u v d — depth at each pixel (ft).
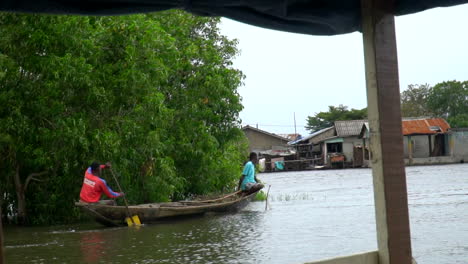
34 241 37.42
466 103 201.67
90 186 43.65
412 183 85.56
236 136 64.90
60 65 42.70
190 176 61.46
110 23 47.75
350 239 33.91
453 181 86.89
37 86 44.34
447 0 13.62
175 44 61.36
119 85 47.11
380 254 13.42
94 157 46.85
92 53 45.83
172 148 56.29
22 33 42.22
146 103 48.52
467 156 160.86
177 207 46.32
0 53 41.42
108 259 29.32
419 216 43.60
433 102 205.46
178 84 61.26
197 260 27.96
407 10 14.01
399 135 13.56
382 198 13.25
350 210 51.70
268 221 44.65
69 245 35.04
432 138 165.48
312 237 35.09
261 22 13.97
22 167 49.39
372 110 13.41
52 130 45.39
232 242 33.83
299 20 14.35
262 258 28.07
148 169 52.26
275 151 199.52
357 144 184.34
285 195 73.97
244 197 54.03
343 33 15.12
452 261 25.79
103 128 47.50
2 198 50.80
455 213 44.88
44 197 49.29
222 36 71.10
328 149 194.59
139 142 49.21
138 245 33.88
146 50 48.60
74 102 46.55
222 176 65.05
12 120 42.73
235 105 63.26
